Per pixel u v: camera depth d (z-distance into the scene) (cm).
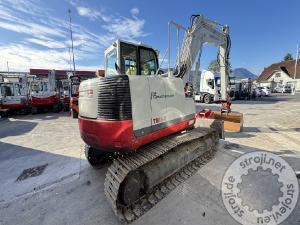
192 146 434
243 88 2533
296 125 881
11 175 452
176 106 407
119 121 302
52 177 433
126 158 323
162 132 371
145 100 333
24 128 952
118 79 303
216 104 1878
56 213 314
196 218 289
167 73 440
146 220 287
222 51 696
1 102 1323
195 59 561
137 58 401
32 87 1522
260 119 1040
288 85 4275
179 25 475
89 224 287
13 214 316
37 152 596
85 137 357
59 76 2597
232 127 764
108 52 420
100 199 347
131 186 300
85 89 352
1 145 681
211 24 606
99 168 466
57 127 949
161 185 360
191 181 387
